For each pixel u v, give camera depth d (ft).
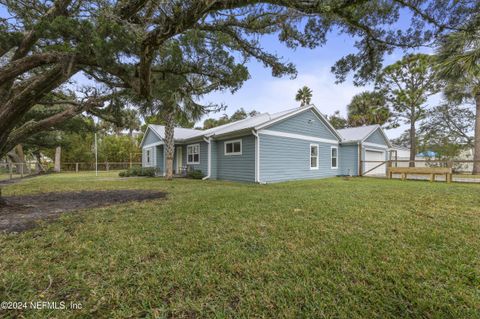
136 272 6.37
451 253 7.28
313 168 38.58
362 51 14.92
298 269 6.45
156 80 12.16
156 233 9.41
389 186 23.90
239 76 13.50
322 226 10.07
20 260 7.03
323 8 10.05
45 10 11.34
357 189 21.17
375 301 5.07
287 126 34.30
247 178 31.60
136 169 44.86
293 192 19.24
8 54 14.93
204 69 12.71
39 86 11.40
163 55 11.59
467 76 24.64
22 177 42.93
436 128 61.93
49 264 6.79
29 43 10.88
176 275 6.19
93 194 19.94
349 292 5.40
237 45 14.35
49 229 9.89
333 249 7.68
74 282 5.89
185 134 48.62
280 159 33.09
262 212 12.49
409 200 15.52
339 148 45.93
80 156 74.08
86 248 7.89
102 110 18.74
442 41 13.62
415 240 8.36
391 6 11.71
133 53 9.45
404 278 5.91
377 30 13.05
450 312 4.70
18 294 5.37
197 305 5.04
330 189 21.25
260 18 12.71
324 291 5.46
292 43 14.51
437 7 11.43
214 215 12.05
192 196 17.74
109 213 12.67
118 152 78.18
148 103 14.93
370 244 8.06
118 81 13.39
